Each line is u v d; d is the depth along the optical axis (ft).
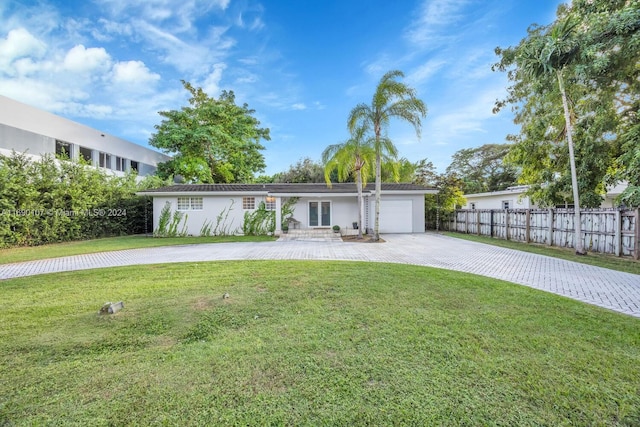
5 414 7.40
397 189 58.65
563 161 40.63
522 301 15.83
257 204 56.03
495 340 11.20
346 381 8.61
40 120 54.03
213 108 74.84
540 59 30.12
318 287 18.51
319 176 96.48
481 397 7.89
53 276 22.22
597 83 33.17
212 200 55.36
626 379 8.72
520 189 63.72
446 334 11.75
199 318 13.69
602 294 17.67
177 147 75.77
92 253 34.50
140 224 61.11
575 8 31.68
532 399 7.83
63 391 8.32
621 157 31.14
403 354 10.18
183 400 7.84
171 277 21.53
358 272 22.57
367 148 45.68
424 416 7.16
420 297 16.53
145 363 9.79
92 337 11.80
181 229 54.49
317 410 7.41
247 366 9.48
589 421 7.09
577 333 11.81
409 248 37.40
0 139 47.83
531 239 42.16
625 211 29.50
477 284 19.24
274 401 7.77
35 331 12.32
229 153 82.12
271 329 12.44
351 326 12.63
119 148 74.59
